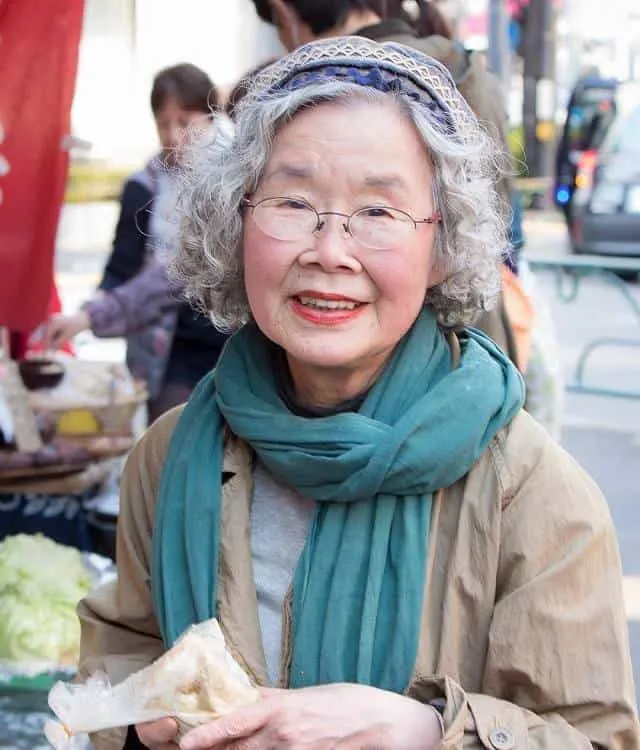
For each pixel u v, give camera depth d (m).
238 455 1.70
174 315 3.78
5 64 3.23
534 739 1.47
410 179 1.55
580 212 12.37
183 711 1.43
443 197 1.60
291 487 1.66
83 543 3.40
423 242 1.58
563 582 1.52
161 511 1.69
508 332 2.81
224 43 12.23
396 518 1.56
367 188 1.54
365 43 1.58
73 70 3.27
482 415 1.54
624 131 12.62
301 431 1.58
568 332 10.18
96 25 10.08
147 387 3.81
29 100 3.26
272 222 1.56
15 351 3.80
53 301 3.90
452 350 1.70
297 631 1.57
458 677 1.55
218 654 1.46
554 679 1.51
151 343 3.80
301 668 1.55
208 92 4.04
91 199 11.85
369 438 1.55
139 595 1.82
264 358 1.71
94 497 3.47
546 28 17.94
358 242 1.54
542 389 3.41
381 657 1.53
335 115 1.54
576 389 8.34
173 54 12.47
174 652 1.46
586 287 12.23
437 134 1.56
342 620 1.55
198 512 1.66
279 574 1.65
